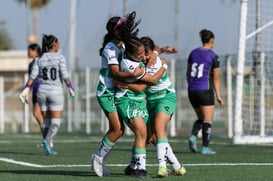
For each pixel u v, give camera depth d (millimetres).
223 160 32031
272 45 47375
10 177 24953
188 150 39594
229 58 55812
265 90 48125
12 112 79250
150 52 26016
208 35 36938
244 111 48875
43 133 37188
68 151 39219
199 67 36688
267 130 48344
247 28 44938
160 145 24641
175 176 24797
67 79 36875
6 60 117812
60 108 36844
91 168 26594
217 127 58031
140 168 24422
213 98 36812
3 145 46188
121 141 50781
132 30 24156
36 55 40656
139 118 24328
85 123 70062
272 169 27328
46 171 27219
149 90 25359
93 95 68625
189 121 59406
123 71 24000
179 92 60062
